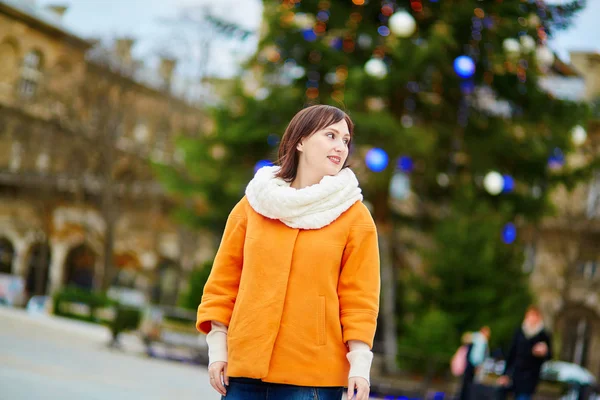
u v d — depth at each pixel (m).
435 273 21.75
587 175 20.98
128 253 52.62
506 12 18.28
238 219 3.22
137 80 45.12
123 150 45.78
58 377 11.80
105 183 43.53
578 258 38.38
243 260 3.18
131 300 39.91
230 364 3.06
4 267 54.41
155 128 47.47
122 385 12.19
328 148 3.17
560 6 18.27
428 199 22.28
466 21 18.17
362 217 3.15
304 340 3.01
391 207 22.66
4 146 50.94
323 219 3.08
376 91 18.08
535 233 36.50
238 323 3.06
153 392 11.73
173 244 51.22
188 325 23.94
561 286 42.56
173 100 46.25
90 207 49.16
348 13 19.02
